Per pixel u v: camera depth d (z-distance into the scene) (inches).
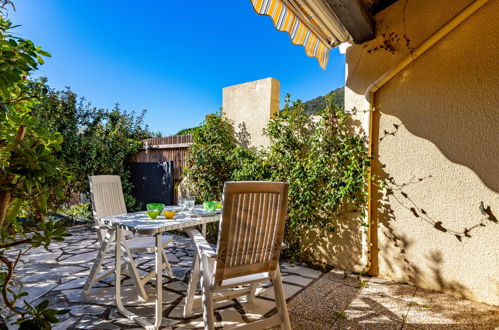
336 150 161.6
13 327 94.0
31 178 49.8
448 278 131.5
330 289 134.4
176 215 121.4
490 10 124.2
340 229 163.6
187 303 106.1
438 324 104.7
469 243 127.1
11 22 59.0
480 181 125.2
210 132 220.5
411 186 142.6
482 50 125.6
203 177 219.9
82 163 276.8
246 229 81.0
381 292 132.0
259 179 188.2
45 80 252.2
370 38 155.0
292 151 178.9
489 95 123.8
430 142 137.9
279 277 92.0
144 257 178.1
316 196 169.0
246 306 115.7
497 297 119.8
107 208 136.6
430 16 137.5
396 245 146.6
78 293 124.9
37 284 134.0
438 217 135.0
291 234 181.6
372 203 154.5
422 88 140.5
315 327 101.7
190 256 181.6
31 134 62.4
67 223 264.7
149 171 281.7
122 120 308.5
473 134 127.1
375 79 153.8
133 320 103.2
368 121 152.6
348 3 125.0
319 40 151.9
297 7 122.3
